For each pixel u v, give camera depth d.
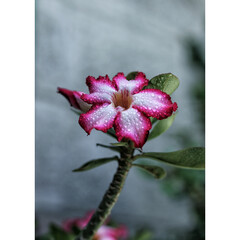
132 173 1.22
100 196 1.15
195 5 1.38
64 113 1.10
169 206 1.24
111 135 0.32
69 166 1.10
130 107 0.29
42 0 1.05
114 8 1.20
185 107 1.24
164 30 1.31
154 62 1.28
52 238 0.42
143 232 0.62
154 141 1.20
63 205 1.07
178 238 1.09
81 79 1.12
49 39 1.06
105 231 0.53
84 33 1.14
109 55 1.19
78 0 1.12
